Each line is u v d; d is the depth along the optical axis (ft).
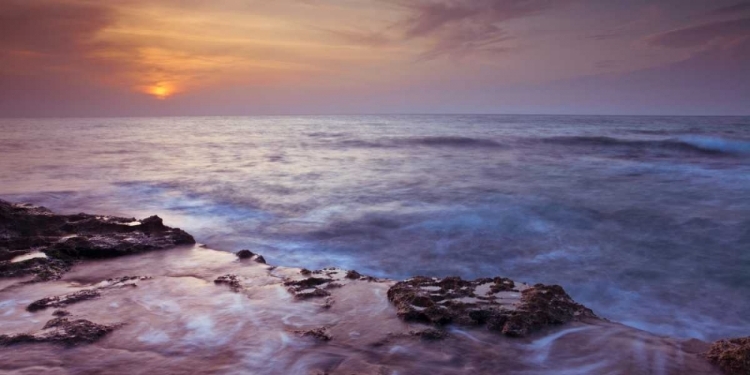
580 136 125.08
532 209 43.68
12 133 206.49
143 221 28.60
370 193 53.42
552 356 12.00
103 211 43.98
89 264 21.57
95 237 24.56
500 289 17.24
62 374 10.78
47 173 70.13
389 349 12.33
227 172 72.49
